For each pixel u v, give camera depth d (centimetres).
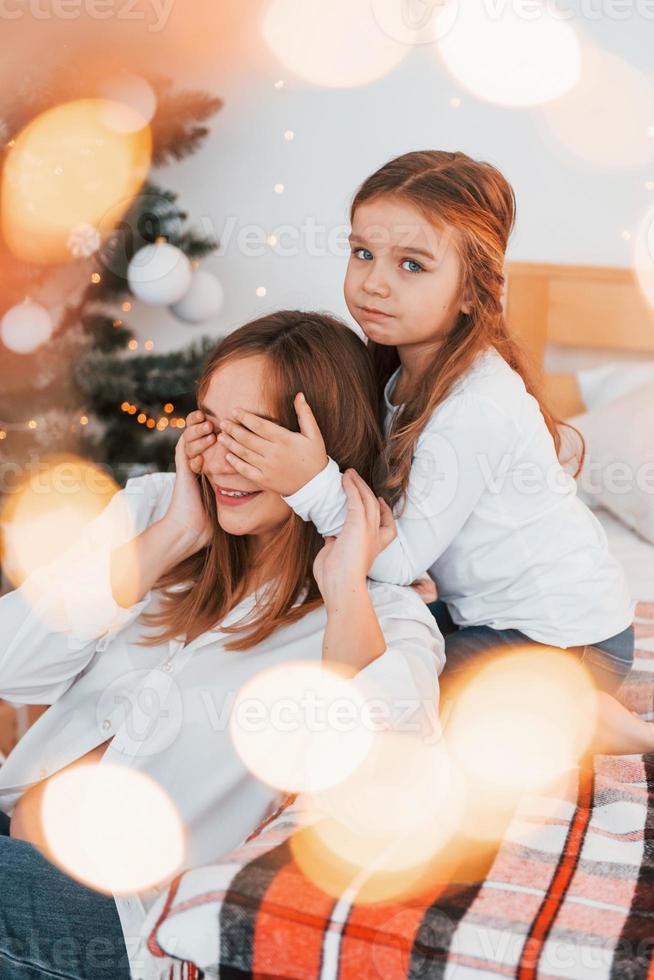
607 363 262
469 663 128
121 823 99
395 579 112
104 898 94
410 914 73
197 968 81
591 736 122
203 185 274
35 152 244
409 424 119
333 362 106
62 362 258
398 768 93
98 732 107
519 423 124
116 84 247
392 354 133
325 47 261
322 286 277
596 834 89
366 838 84
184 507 108
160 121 252
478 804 95
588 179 255
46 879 94
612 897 78
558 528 129
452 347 124
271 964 71
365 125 264
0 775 110
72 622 105
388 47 257
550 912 75
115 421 263
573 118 253
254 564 109
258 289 275
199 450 105
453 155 127
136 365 259
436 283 120
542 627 130
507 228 131
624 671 135
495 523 127
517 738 118
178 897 75
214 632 106
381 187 122
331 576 98
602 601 132
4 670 106
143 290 243
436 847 85
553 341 260
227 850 101
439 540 116
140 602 111
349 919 72
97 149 246
